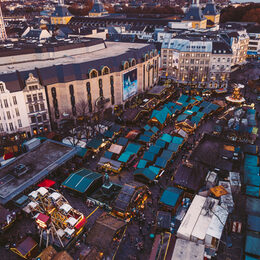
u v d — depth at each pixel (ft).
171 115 411.95
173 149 321.52
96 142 340.39
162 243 199.31
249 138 344.28
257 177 270.26
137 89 502.79
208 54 533.96
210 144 318.65
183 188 259.39
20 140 361.71
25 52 436.76
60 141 359.25
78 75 392.06
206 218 218.59
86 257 189.47
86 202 256.73
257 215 227.61
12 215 235.81
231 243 214.07
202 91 510.17
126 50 507.71
